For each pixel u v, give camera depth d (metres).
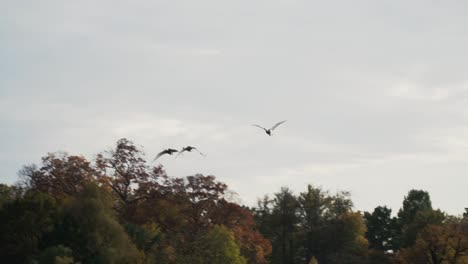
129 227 106.56
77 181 124.81
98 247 93.62
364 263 158.38
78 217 94.88
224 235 117.56
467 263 129.62
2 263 92.94
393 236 186.25
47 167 126.38
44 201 96.62
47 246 93.69
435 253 131.50
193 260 111.56
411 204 195.75
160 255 106.88
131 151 131.00
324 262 160.50
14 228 94.31
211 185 134.50
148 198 129.00
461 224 143.88
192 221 131.62
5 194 107.50
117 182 130.00
